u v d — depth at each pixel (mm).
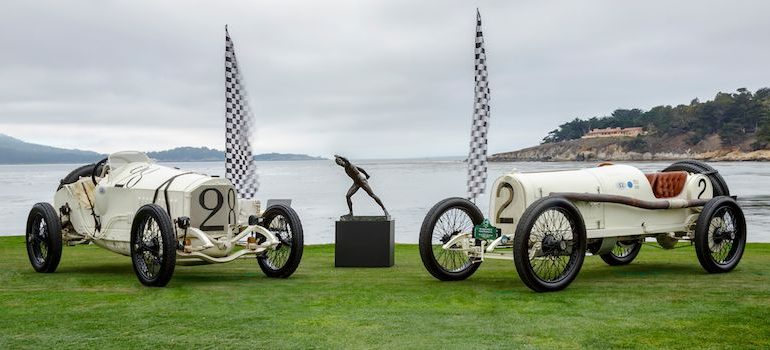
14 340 4375
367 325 4723
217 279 7070
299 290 6250
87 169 8234
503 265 8078
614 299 5633
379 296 5891
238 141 12156
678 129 168250
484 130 10680
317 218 23422
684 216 7395
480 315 5023
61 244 7520
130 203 7156
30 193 51062
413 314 5082
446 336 4398
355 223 8203
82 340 4363
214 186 6926
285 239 7297
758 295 5809
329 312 5180
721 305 5352
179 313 5164
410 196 37344
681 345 4148
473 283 6645
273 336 4422
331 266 8352
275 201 10141
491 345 4168
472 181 10711
